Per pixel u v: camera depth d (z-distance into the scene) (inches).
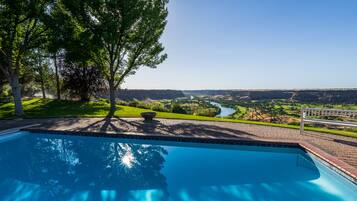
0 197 246.1
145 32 691.4
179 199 244.1
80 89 1095.0
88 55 708.0
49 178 294.5
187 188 270.5
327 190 261.9
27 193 254.5
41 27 713.6
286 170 318.7
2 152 394.3
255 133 453.1
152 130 473.4
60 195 250.7
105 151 400.2
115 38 657.6
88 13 663.8
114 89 767.1
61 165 338.6
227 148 399.9
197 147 410.6
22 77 1178.0
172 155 377.1
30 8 629.0
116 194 253.9
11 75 692.7
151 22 674.8
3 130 468.1
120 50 732.7
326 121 435.5
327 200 239.8
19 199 242.4
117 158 367.6
